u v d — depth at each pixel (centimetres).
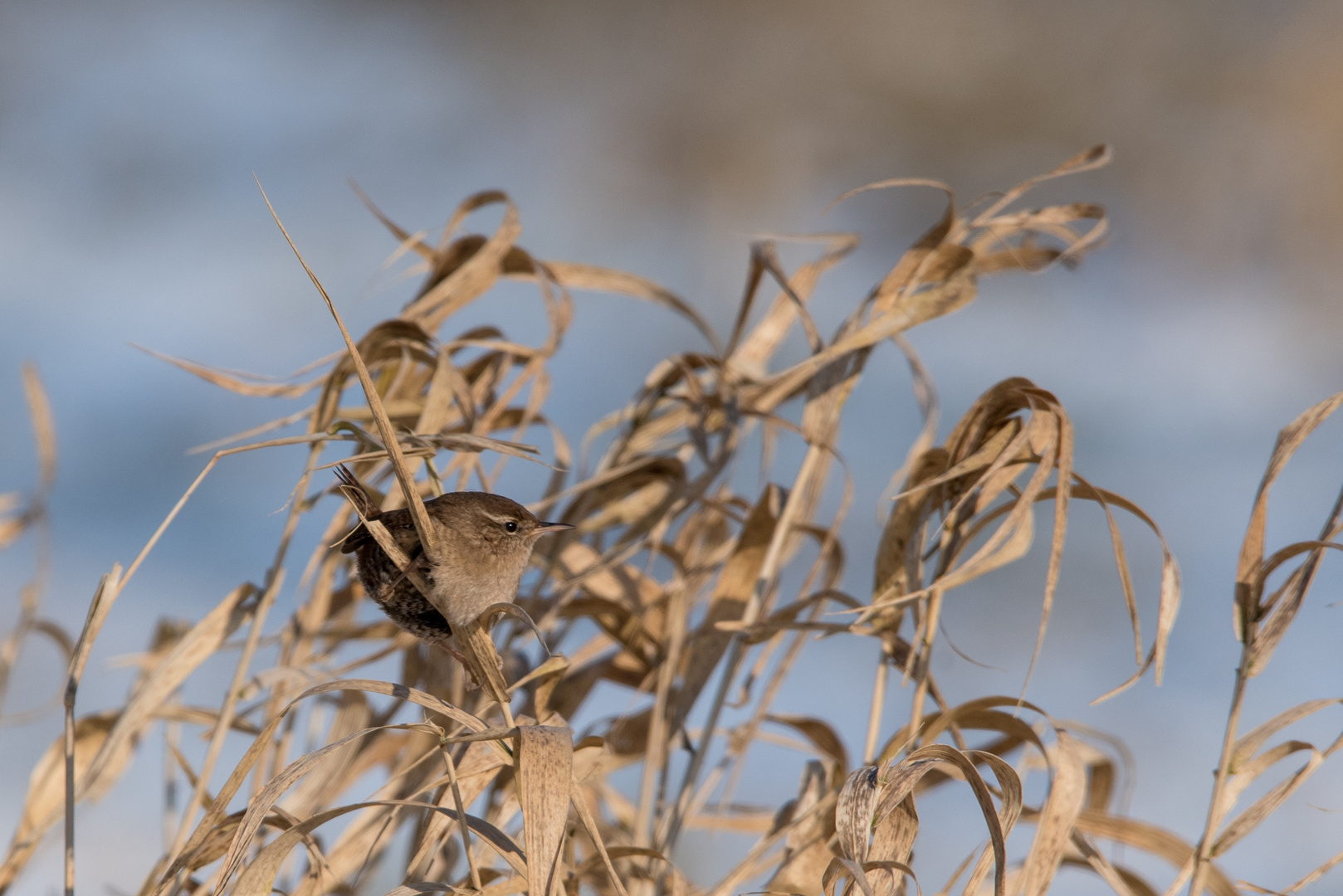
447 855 931
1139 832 934
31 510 1163
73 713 792
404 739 1066
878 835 784
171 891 771
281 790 708
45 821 973
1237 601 837
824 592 995
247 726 992
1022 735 879
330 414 987
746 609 1031
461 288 1098
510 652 1051
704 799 995
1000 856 720
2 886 935
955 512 882
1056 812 811
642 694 1076
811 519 1123
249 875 691
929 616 905
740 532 1099
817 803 917
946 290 998
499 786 984
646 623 1088
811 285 1196
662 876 922
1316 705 833
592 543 1189
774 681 1034
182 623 1134
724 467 1100
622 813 1091
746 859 877
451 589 840
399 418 1081
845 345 981
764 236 1093
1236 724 825
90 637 800
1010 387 885
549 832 688
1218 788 819
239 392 1017
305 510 962
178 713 980
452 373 984
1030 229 1092
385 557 859
